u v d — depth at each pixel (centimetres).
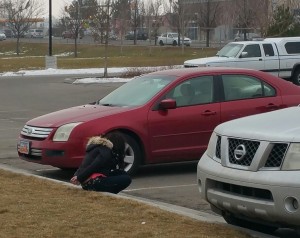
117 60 5291
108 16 4397
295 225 594
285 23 4353
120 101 1117
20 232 646
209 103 1097
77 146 1021
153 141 1059
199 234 646
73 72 4319
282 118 664
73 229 660
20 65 4950
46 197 817
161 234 643
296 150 589
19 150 1098
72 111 1095
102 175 836
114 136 869
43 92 3052
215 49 6034
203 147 1089
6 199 802
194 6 7112
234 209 639
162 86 1094
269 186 593
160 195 941
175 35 7419
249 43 2931
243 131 642
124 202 780
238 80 1130
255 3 5069
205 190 675
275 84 1150
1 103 2584
